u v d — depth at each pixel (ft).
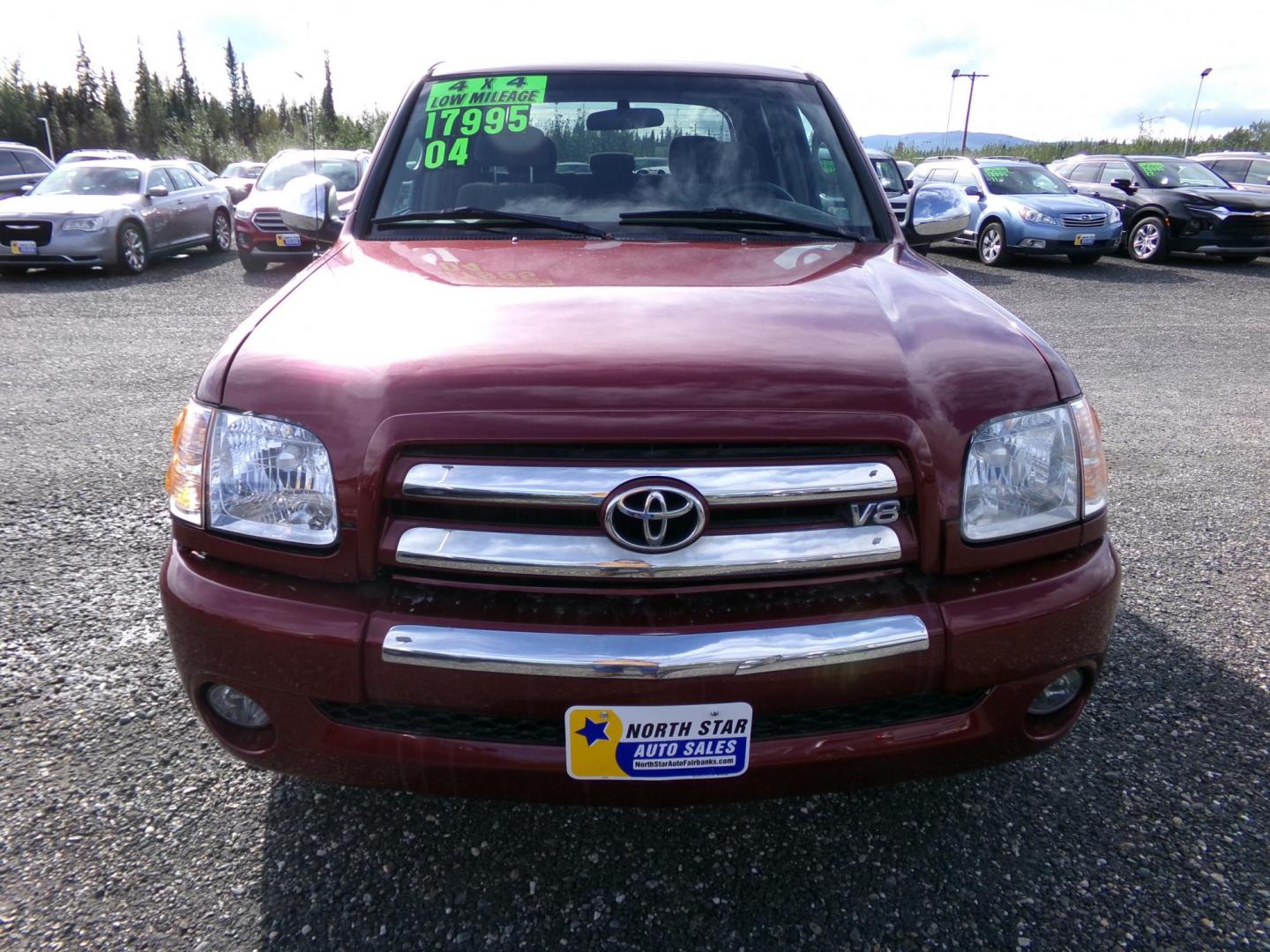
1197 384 22.25
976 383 5.96
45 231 37.11
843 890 6.59
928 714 5.92
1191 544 12.64
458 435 5.40
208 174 62.44
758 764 5.62
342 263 8.03
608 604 5.50
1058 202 44.45
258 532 5.74
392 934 6.15
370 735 5.70
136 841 6.93
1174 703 8.82
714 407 5.45
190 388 20.38
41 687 8.86
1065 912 6.38
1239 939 6.14
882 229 9.27
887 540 5.67
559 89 9.96
